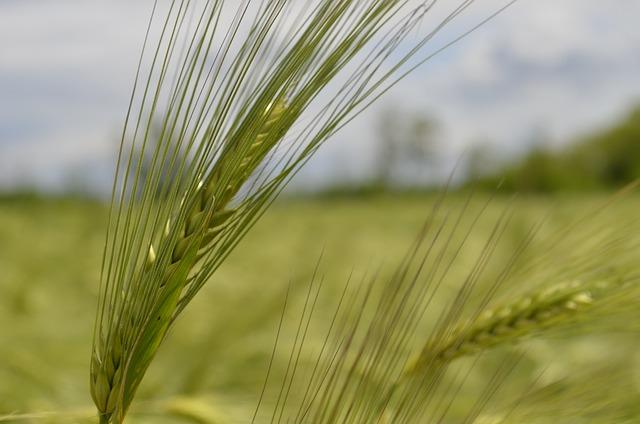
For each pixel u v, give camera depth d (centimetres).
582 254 35
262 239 179
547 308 33
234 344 57
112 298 28
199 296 88
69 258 132
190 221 27
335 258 123
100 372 28
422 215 211
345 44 26
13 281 100
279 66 27
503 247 66
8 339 66
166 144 27
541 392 36
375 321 29
